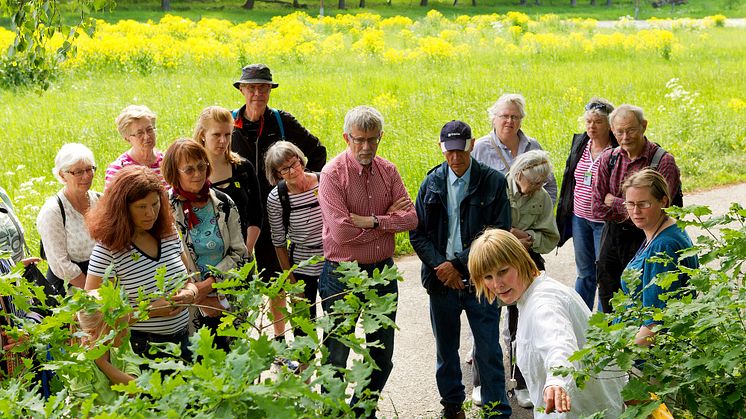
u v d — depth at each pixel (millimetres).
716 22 42438
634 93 17781
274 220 5809
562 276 8180
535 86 18922
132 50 22703
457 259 5066
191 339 2480
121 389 2305
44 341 3006
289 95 17578
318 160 6688
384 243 5102
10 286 3033
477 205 5148
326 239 5148
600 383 3510
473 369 5695
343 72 22156
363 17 44500
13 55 6164
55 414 2504
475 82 19609
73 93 17547
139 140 5770
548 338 3424
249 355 2373
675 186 5805
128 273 4227
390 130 13609
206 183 5062
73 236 5082
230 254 5121
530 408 5570
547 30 39219
